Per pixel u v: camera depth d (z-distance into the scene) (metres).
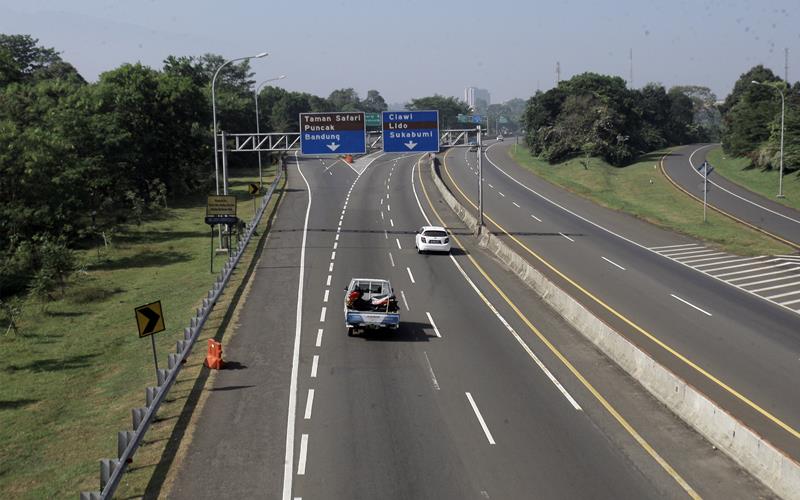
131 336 29.42
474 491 14.76
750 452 16.00
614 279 38.72
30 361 26.72
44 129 55.38
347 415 19.20
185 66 114.69
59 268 39.22
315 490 14.80
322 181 85.31
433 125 47.22
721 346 26.47
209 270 42.03
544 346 26.38
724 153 105.50
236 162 107.44
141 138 71.62
